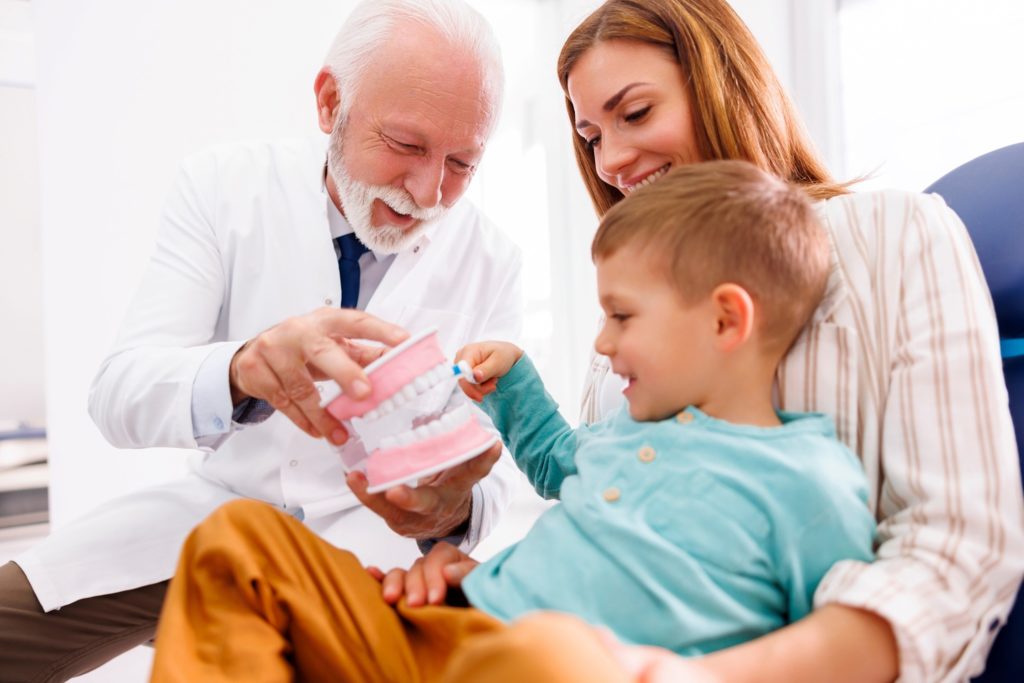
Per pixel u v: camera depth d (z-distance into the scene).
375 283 1.52
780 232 0.83
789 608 0.74
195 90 2.48
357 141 1.26
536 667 0.49
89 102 2.37
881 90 2.23
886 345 0.84
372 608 0.77
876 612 0.64
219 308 1.43
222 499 1.38
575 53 1.10
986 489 0.71
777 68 2.41
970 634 0.68
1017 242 0.91
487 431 0.87
